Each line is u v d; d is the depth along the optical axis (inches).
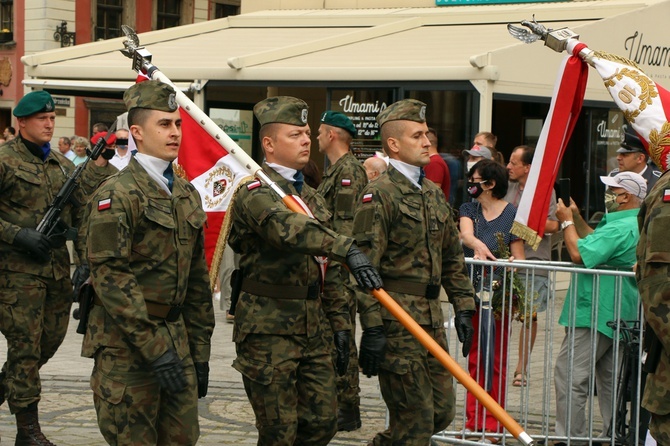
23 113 369.7
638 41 764.0
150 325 269.4
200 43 873.5
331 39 786.2
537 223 363.6
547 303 374.6
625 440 357.4
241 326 306.7
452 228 327.9
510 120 821.2
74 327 610.5
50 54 837.2
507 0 842.8
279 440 302.8
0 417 407.5
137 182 276.2
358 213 313.1
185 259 281.3
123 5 1663.4
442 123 686.5
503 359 384.2
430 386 314.7
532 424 399.9
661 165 282.7
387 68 697.6
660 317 258.4
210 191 331.0
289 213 289.3
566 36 342.0
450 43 759.1
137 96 280.1
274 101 315.0
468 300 328.8
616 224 368.2
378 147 713.6
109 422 275.4
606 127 784.3
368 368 302.4
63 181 377.1
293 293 304.0
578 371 374.9
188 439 281.4
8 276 361.7
